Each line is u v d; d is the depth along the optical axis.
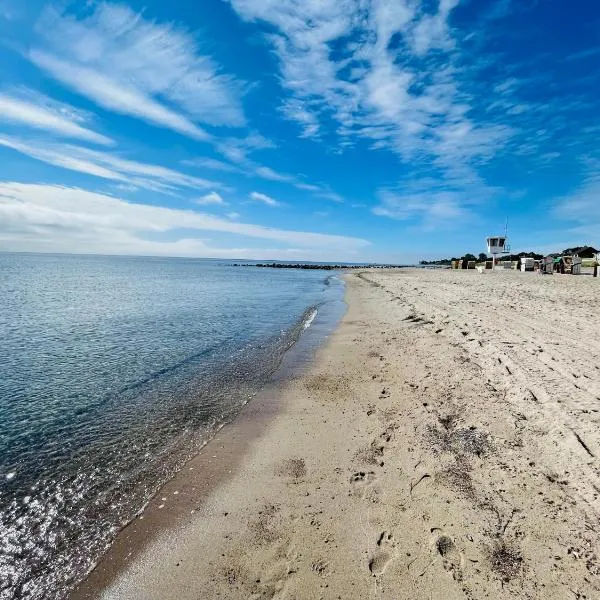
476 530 3.48
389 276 52.62
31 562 3.52
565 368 7.11
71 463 5.27
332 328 14.33
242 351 11.53
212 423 6.44
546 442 4.78
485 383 7.05
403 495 4.10
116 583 3.22
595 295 18.03
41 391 8.13
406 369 8.41
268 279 56.12
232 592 3.03
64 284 41.34
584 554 3.12
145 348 12.02
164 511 4.15
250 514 3.98
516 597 2.79
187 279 54.00
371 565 3.21
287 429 5.99
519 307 14.68
